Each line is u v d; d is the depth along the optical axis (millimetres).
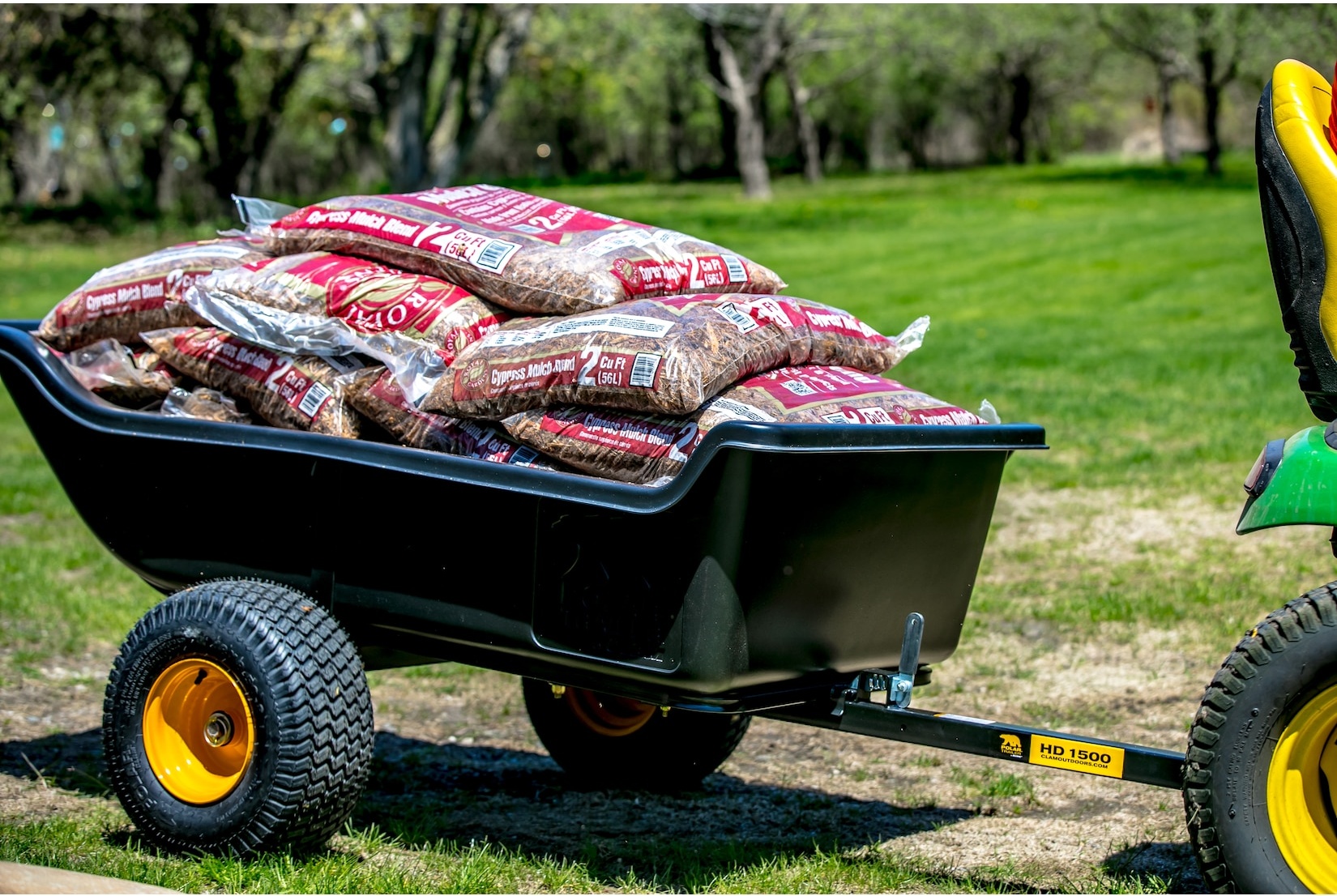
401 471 3500
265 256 4465
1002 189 44688
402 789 4684
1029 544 7961
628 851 3971
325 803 3617
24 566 7707
